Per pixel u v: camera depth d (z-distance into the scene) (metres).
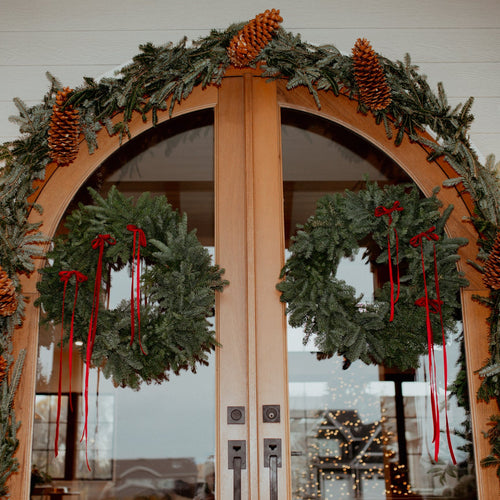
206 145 2.23
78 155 2.18
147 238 2.02
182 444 1.98
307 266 2.00
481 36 2.31
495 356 1.96
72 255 2.00
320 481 1.95
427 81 2.27
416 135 2.16
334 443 1.98
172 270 1.98
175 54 2.07
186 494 1.95
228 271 2.09
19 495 1.92
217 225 2.13
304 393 2.01
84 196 2.17
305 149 2.21
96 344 1.97
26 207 2.07
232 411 1.99
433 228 1.99
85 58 2.27
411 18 2.32
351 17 2.31
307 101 2.24
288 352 2.04
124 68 2.08
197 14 2.30
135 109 2.21
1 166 2.16
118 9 2.30
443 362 2.03
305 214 2.15
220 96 2.24
